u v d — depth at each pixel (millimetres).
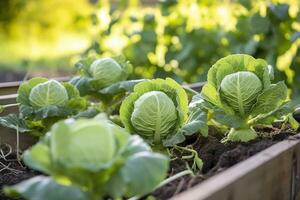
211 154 1924
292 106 1975
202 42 3531
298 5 3412
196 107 2006
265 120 1978
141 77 3479
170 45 3646
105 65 2348
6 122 2111
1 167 2061
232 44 3393
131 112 1902
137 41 3508
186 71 3475
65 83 2230
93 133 1274
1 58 8094
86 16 5082
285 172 1719
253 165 1525
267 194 1608
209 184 1390
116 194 1281
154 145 1899
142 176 1288
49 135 1336
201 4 3762
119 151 1308
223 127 2152
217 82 1963
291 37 3012
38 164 1277
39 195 1240
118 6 3908
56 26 9047
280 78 3111
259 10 3199
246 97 1911
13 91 2582
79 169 1271
